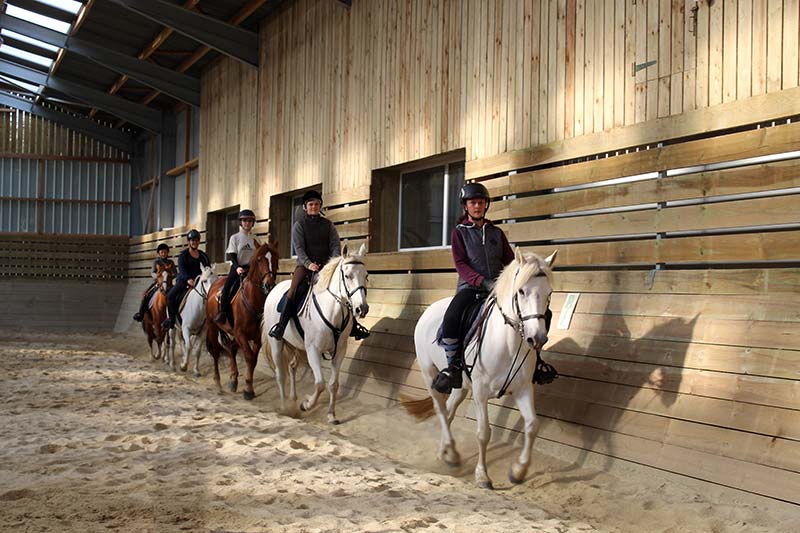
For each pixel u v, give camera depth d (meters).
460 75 7.64
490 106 7.19
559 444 5.56
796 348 4.30
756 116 4.75
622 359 5.38
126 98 20.58
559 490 4.88
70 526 3.45
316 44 10.88
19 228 22.62
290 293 7.46
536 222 6.53
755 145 4.78
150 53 15.66
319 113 10.72
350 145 9.80
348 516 3.84
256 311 8.40
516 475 4.98
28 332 20.00
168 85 16.14
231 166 14.27
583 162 6.07
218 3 12.73
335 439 6.05
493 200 7.10
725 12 5.00
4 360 11.88
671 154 5.34
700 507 4.28
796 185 4.52
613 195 5.79
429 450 6.09
